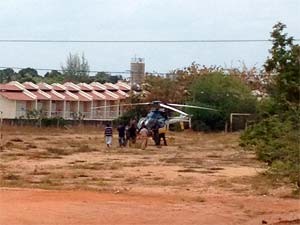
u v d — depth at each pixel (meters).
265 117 24.67
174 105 67.62
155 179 25.81
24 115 81.50
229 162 35.34
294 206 18.33
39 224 14.00
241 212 17.08
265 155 22.39
